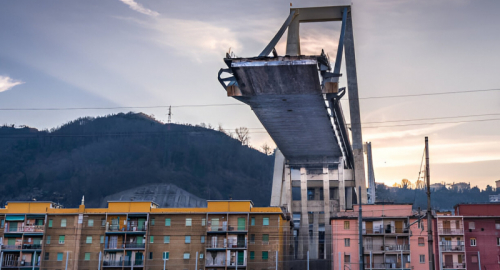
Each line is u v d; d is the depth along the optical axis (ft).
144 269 279.08
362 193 378.32
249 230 283.79
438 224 284.20
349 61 373.81
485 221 284.41
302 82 238.89
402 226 285.02
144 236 284.61
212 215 286.87
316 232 399.85
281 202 412.77
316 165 398.01
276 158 425.28
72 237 287.69
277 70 229.86
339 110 301.43
